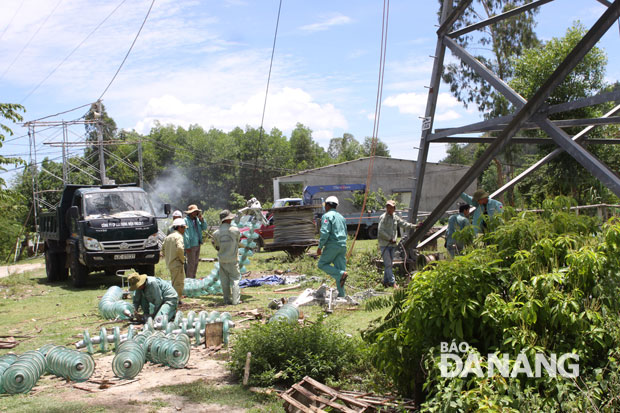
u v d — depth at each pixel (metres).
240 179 101.19
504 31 33.62
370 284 12.33
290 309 8.32
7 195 15.18
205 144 101.19
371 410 4.86
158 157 102.94
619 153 22.45
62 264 17.77
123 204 15.82
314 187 40.12
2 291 15.19
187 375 6.31
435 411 4.07
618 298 4.27
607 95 7.81
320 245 10.52
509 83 26.19
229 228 11.18
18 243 35.91
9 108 14.12
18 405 5.51
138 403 5.41
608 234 4.40
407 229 12.77
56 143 39.72
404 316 4.89
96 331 8.98
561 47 24.52
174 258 11.02
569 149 8.30
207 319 8.38
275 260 19.67
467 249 5.05
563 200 5.12
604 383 3.85
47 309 11.76
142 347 6.76
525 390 3.88
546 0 10.43
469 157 84.81
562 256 4.55
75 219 15.69
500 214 5.21
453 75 33.97
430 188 50.38
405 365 5.04
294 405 4.78
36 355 6.47
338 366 5.95
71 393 5.87
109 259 14.84
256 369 6.04
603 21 7.72
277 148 107.06
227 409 5.18
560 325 4.25
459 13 11.63
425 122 12.41
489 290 4.46
